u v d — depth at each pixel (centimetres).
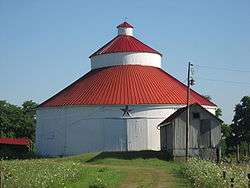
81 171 4100
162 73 8438
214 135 6544
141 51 8419
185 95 7906
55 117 7906
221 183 2830
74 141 7669
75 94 7888
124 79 7962
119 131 7488
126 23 8944
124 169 5003
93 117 7575
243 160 5566
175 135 6475
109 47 8538
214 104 8369
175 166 5391
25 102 12475
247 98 9188
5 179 2911
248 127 9138
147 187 3266
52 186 3011
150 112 7525
